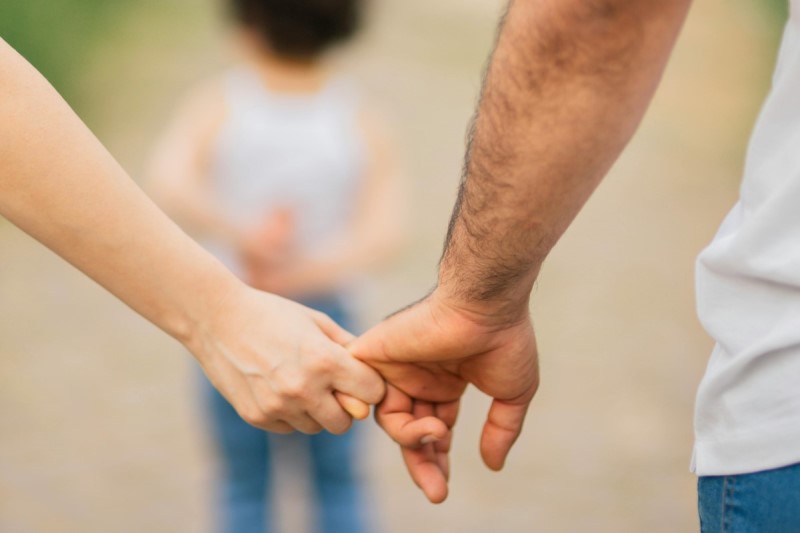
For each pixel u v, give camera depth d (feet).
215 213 11.25
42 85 6.33
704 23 48.03
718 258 5.56
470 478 14.17
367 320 18.63
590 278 21.76
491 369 6.80
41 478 13.82
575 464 14.52
